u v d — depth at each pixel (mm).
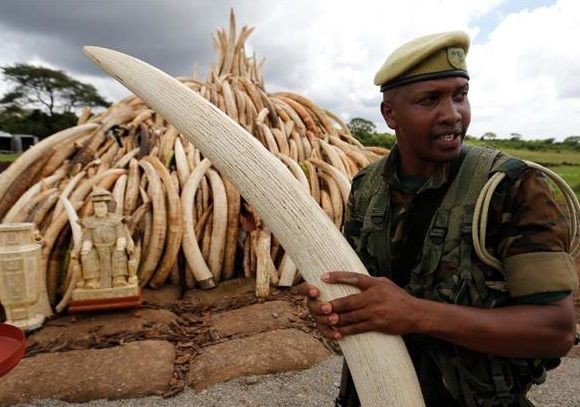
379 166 1863
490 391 1551
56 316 4953
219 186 5977
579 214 1588
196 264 5707
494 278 1510
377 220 1756
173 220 5605
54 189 5914
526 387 1620
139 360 3961
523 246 1386
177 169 6418
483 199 1450
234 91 8266
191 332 4676
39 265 4617
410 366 1456
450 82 1435
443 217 1555
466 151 1642
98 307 4738
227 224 6000
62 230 5398
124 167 6473
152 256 5543
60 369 3795
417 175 1688
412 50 1438
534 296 1359
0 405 3424
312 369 3984
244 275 6176
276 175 1528
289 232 1520
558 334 1338
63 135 6773
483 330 1328
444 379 1616
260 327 4699
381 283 1375
